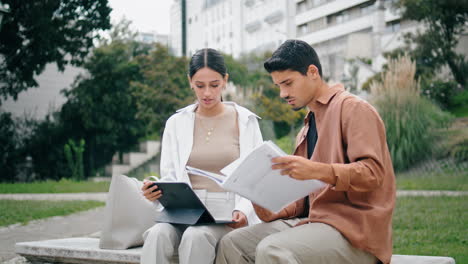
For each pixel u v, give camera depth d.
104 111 21.25
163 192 2.19
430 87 15.38
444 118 12.36
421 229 5.07
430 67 16.53
